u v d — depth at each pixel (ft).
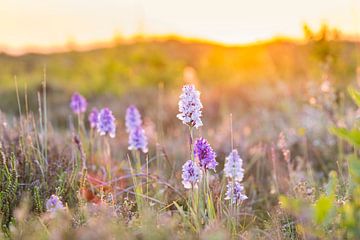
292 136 4.93
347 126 4.87
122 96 10.46
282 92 7.47
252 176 3.95
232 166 2.94
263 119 6.14
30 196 3.10
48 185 3.28
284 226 2.85
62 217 2.64
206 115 7.87
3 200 3.03
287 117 6.03
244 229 2.98
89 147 4.25
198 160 2.86
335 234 2.52
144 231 2.53
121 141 5.44
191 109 2.88
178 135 5.72
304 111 5.71
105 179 3.67
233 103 8.54
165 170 3.91
